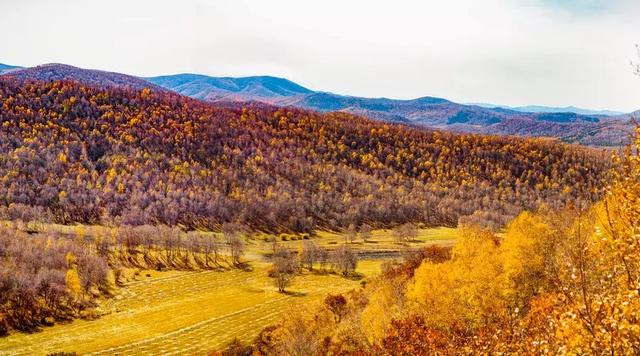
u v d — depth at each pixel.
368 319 50.12
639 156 11.99
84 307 117.38
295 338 68.44
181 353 90.00
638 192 11.68
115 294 129.62
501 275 35.56
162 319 111.62
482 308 35.06
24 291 111.06
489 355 18.34
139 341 97.81
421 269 39.50
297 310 96.69
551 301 21.58
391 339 30.22
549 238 35.53
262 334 93.69
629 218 11.62
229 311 116.06
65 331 103.12
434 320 36.25
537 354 13.59
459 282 37.25
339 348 56.75
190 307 120.44
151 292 132.38
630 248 10.92
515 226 37.72
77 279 127.25
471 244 45.84
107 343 96.44
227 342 93.88
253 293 131.12
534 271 34.81
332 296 91.19
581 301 11.45
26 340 96.56
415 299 41.50
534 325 17.89
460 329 27.28
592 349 10.56
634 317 10.42
